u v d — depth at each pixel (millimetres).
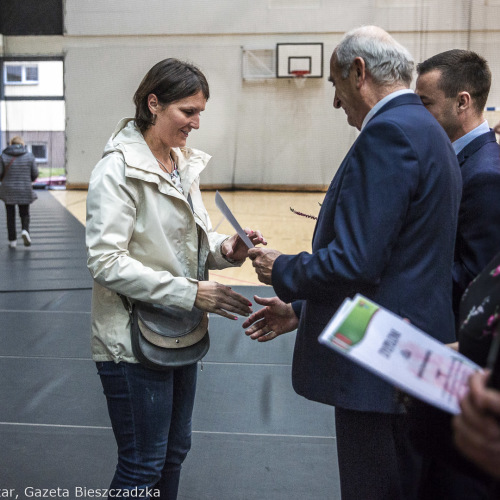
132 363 1823
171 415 1991
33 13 15570
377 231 1498
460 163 2014
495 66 14016
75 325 4703
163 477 2035
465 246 1925
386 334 1042
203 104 1848
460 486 1299
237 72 15250
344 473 1702
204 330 1930
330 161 15359
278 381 3654
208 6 15102
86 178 15922
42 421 3041
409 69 1662
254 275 6910
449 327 1649
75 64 15594
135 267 1725
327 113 15219
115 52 15461
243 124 15383
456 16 14258
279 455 2768
